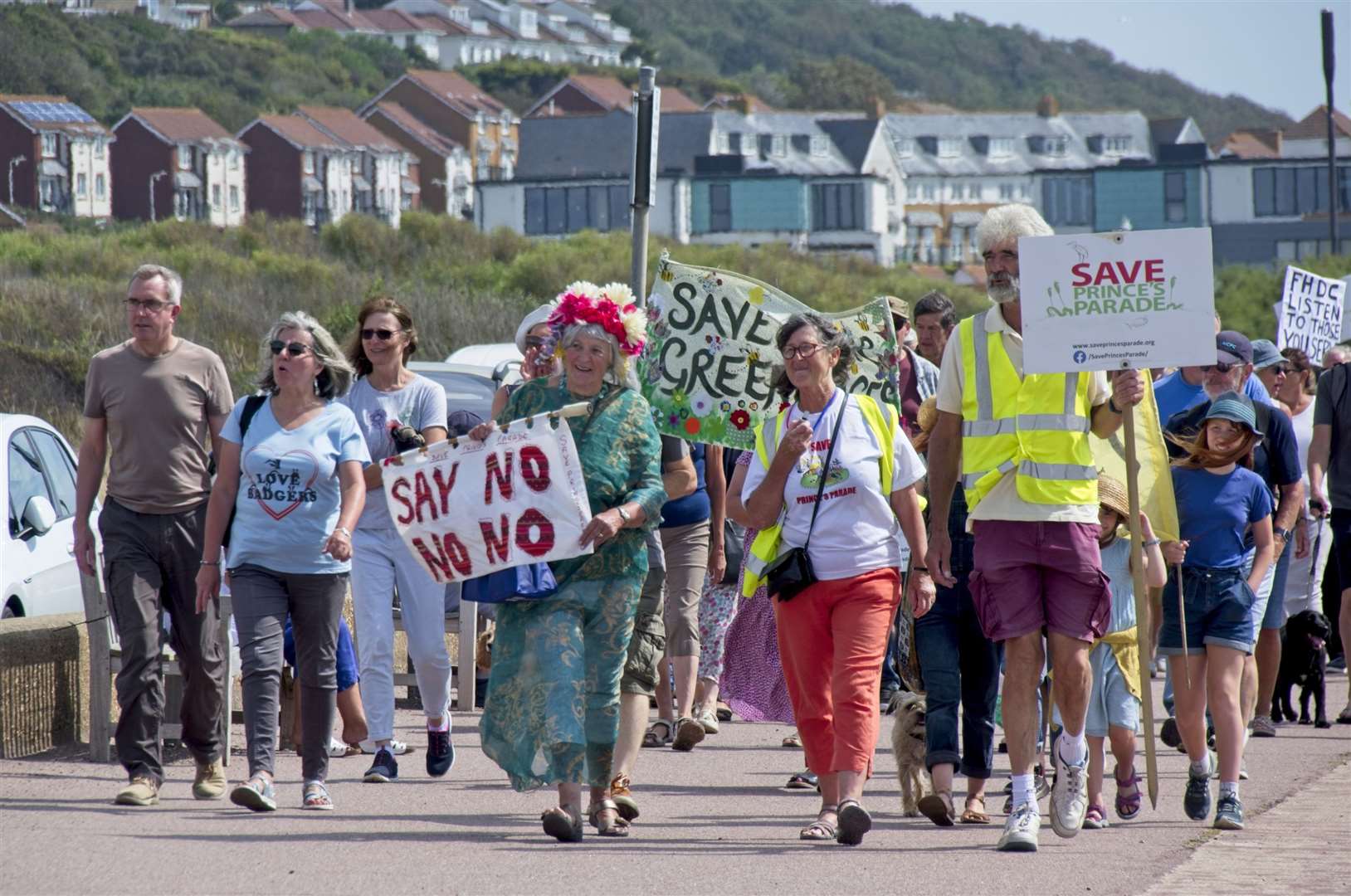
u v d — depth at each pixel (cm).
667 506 2494
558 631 1777
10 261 10044
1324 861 1722
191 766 2284
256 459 1902
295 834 1773
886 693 2858
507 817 1925
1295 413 3281
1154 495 1997
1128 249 1769
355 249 11750
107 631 2269
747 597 1864
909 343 2620
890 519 1827
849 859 1711
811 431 1808
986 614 1794
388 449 2183
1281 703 3036
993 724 2011
